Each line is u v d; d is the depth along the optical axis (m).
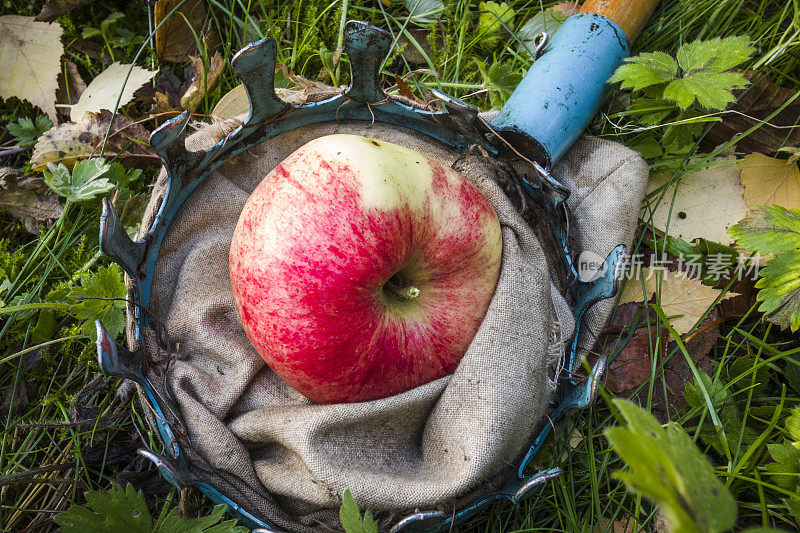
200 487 1.20
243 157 1.38
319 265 1.07
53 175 1.50
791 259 1.34
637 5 1.60
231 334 1.35
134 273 1.21
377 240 1.08
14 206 1.60
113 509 1.11
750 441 1.39
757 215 1.40
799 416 1.22
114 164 1.59
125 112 1.67
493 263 1.26
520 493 1.20
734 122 1.64
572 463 1.45
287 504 1.25
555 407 1.39
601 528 1.34
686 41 1.80
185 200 1.33
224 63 1.70
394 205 1.09
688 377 1.51
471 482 1.17
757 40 1.77
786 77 1.75
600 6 1.59
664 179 1.66
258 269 1.11
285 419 1.21
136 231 1.55
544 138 1.40
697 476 0.77
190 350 1.33
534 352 1.26
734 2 1.77
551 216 1.44
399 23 1.87
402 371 1.21
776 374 1.54
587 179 1.52
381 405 1.21
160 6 1.66
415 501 1.16
